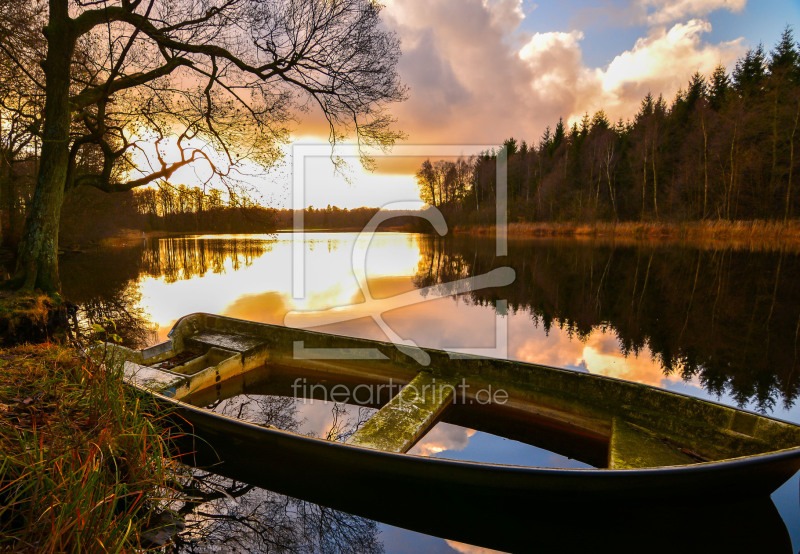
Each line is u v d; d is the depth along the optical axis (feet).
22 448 6.84
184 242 125.80
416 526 8.59
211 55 23.20
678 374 19.16
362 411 14.10
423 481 7.99
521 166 138.41
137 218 132.67
